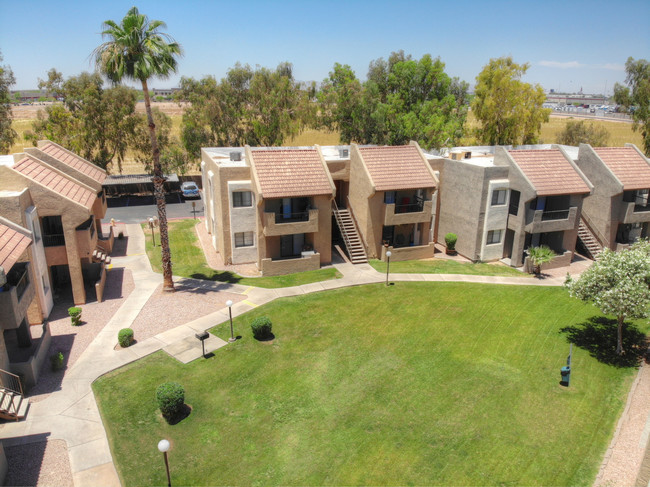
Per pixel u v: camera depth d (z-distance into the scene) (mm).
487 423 18125
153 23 26016
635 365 22438
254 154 32969
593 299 22578
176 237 41062
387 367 21828
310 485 15172
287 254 35094
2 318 18359
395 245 37594
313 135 105562
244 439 17156
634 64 59438
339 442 17016
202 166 41531
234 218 32844
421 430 17672
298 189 31812
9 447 16469
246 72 61438
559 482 15398
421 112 59156
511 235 36375
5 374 18844
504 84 55812
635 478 15578
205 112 58906
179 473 15594
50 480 15172
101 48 25500
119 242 39531
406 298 29281
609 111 189875
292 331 24969
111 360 21875
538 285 31844
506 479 15461
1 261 18766
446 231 38938
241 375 20984
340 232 37375
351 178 36500
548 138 94562
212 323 25578
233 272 32812
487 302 28938
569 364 20672
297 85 66625
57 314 26438
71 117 55938
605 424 18234
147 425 17766
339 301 28672
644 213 36656
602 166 36469
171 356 22344
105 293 29234
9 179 24609
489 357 22844
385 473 15641
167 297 28734
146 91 26578
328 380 20750
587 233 37844
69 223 26031
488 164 37594
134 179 61875
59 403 18859
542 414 18734
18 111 142250
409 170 35438
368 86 62750
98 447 16641
